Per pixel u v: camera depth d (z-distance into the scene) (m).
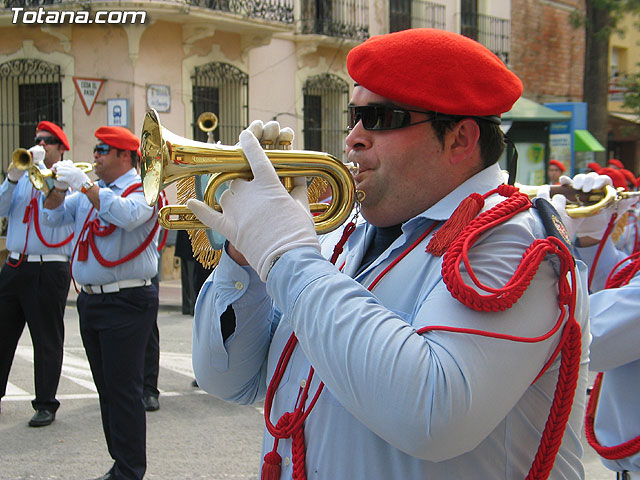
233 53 13.45
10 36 12.68
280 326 1.77
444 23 16.95
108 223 4.26
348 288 1.40
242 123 13.70
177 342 7.98
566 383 1.45
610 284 2.42
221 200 1.52
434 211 1.57
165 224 1.62
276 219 1.46
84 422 5.23
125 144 4.66
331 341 1.36
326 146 15.33
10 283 5.25
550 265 1.44
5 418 5.30
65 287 5.29
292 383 1.65
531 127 14.95
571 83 20.20
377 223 1.67
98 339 4.18
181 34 12.60
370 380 1.32
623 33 16.80
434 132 1.55
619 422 2.24
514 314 1.37
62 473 4.28
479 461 1.44
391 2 16.00
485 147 1.60
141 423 4.02
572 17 16.89
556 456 1.53
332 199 1.61
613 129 22.11
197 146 1.50
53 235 5.23
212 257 1.78
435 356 1.32
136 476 3.97
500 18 18.02
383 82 1.51
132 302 4.12
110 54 12.09
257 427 5.20
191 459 4.56
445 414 1.29
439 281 1.46
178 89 12.65
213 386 1.83
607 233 3.29
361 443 1.48
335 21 14.82
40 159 5.73
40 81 12.73
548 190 3.38
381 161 1.58
